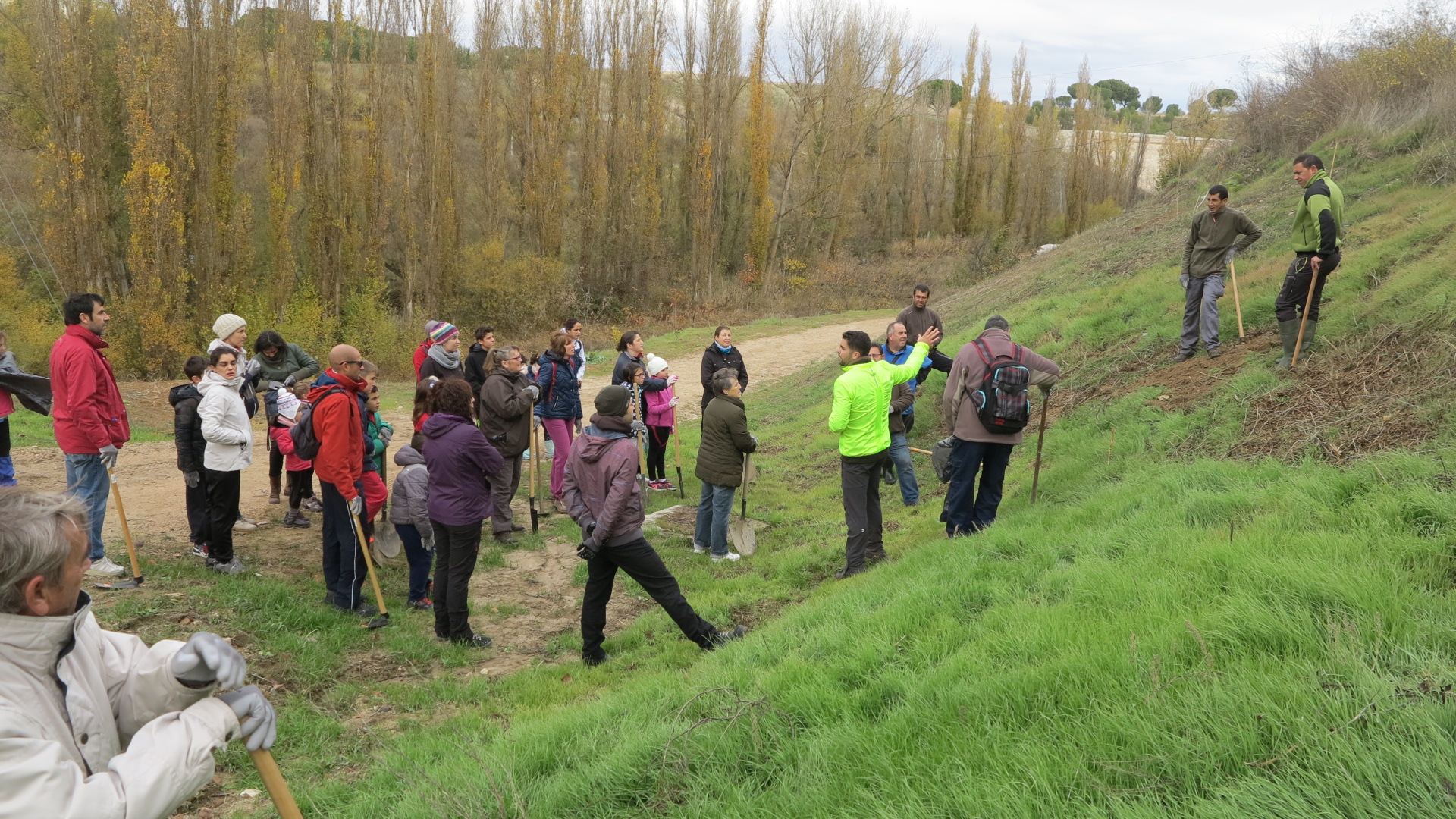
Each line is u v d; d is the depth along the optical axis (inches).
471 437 233.1
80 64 948.6
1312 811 89.7
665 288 1711.4
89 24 952.3
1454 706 99.4
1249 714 107.3
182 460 274.5
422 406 280.2
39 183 1023.6
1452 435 211.8
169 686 73.5
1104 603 161.6
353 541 249.3
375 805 145.7
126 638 77.2
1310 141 761.0
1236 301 347.9
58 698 68.0
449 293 1387.8
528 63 1512.1
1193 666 127.0
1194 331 359.3
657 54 1630.2
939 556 233.9
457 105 1439.5
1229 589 150.1
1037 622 157.0
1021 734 118.8
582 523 220.5
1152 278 511.2
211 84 975.0
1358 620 125.6
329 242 1214.3
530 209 1537.9
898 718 132.9
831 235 2062.0
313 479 417.4
